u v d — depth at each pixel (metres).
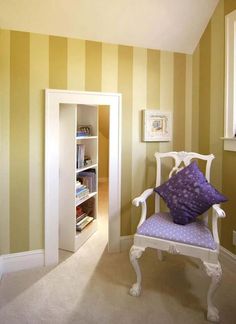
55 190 2.21
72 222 2.44
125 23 2.19
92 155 3.00
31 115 2.11
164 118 2.51
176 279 2.01
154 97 2.49
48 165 2.16
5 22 1.97
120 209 2.47
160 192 2.00
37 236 2.20
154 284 1.94
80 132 2.67
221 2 2.17
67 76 2.19
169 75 2.53
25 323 1.54
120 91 2.38
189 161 2.19
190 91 2.62
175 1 2.10
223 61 2.17
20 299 1.75
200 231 1.73
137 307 1.68
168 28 2.31
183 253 1.64
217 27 2.22
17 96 2.06
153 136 2.48
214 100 2.29
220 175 2.24
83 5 1.99
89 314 1.62
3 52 2.00
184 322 1.55
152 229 1.77
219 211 1.64
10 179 2.09
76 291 1.85
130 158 2.46
